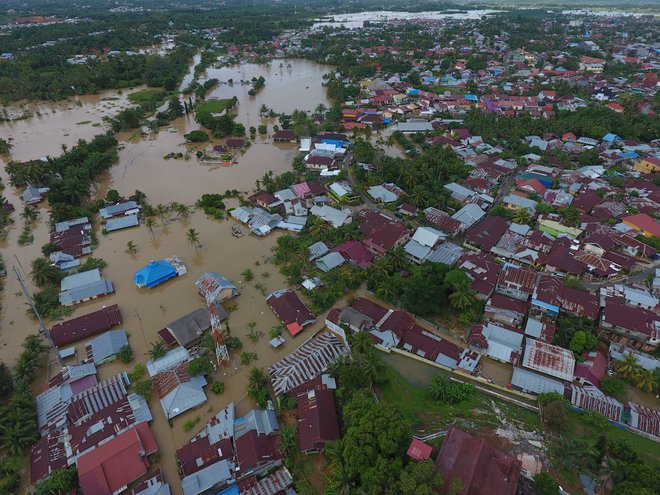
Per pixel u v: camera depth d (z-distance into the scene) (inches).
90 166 5246.1
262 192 4805.6
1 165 5782.5
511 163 5364.2
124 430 2303.2
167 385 2541.8
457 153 5728.3
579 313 2970.0
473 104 7736.2
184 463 2128.4
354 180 5290.4
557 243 3757.4
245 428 2283.5
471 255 3548.2
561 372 2600.9
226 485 2054.6
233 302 3329.2
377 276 3344.0
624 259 3545.8
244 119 7554.1
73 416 2373.3
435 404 2434.8
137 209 4598.9
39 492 1950.1
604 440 2017.7
